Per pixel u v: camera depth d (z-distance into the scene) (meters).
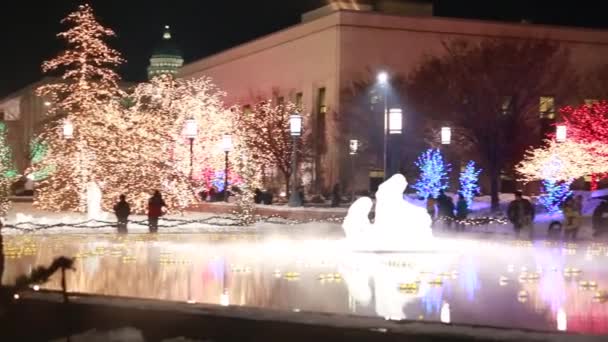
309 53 77.75
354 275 20.31
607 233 33.75
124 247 28.42
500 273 20.92
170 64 126.69
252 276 19.98
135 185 45.88
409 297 16.56
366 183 69.75
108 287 17.73
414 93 64.69
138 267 21.88
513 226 37.38
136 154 45.84
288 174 75.44
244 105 90.88
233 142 62.81
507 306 15.43
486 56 59.97
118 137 45.97
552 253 27.00
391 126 38.00
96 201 42.38
